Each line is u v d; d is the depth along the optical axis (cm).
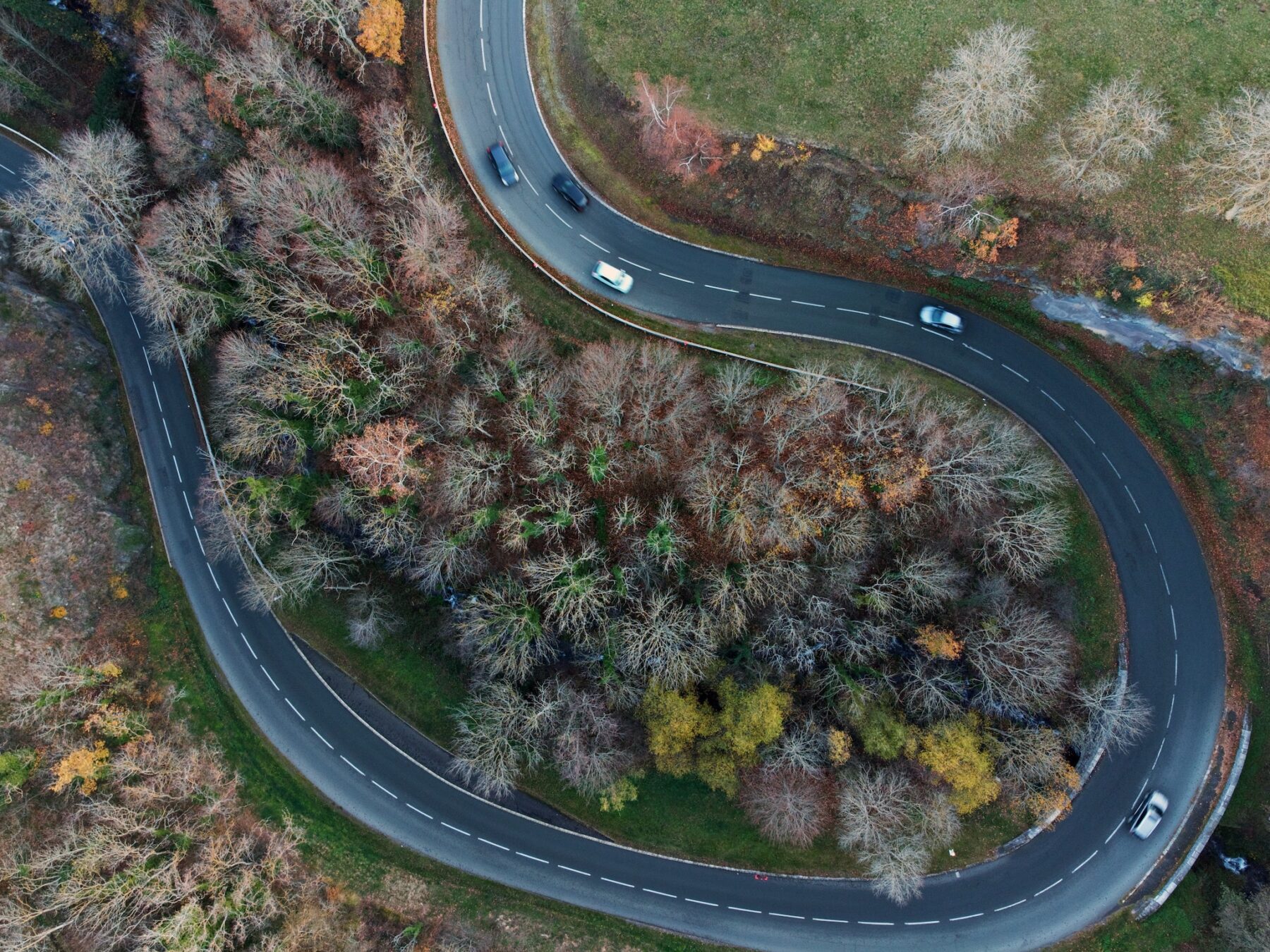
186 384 5772
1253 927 4891
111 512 5556
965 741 4566
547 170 5619
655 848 5409
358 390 4734
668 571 4831
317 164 4944
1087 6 5056
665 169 5422
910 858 4700
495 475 4900
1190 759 5350
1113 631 5434
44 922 4644
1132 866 5316
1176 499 5419
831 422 4962
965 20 5088
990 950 5303
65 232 4903
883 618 4828
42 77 5772
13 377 5375
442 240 5072
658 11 5259
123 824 4650
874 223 5334
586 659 4912
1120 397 5462
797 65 5191
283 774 5516
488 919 5375
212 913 4538
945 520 4962
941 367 5581
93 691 5159
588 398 4947
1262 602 5262
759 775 4941
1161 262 5000
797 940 5347
